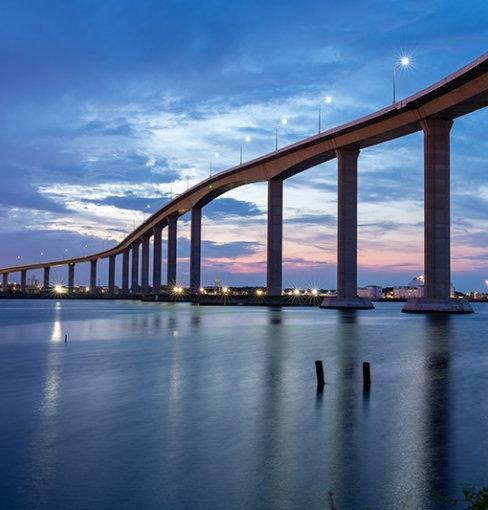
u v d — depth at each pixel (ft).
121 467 47.85
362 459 49.21
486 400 72.28
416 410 66.74
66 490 43.11
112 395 77.05
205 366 104.17
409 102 269.03
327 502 40.52
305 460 49.08
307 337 162.40
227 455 50.60
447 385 83.25
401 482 43.96
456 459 48.98
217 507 39.99
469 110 260.83
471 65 230.27
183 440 55.16
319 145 348.18
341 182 337.31
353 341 150.00
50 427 60.23
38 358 118.73
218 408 68.39
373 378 89.71
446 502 40.16
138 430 58.75
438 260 276.41
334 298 376.89
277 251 426.51
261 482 44.34
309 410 66.90
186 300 634.84
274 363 107.55
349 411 66.39
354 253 347.36
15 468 47.78
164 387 82.74
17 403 72.13
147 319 271.49
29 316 314.76
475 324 218.18
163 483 44.29
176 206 592.19
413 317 268.62
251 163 415.85
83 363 110.11
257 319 262.47
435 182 271.08
